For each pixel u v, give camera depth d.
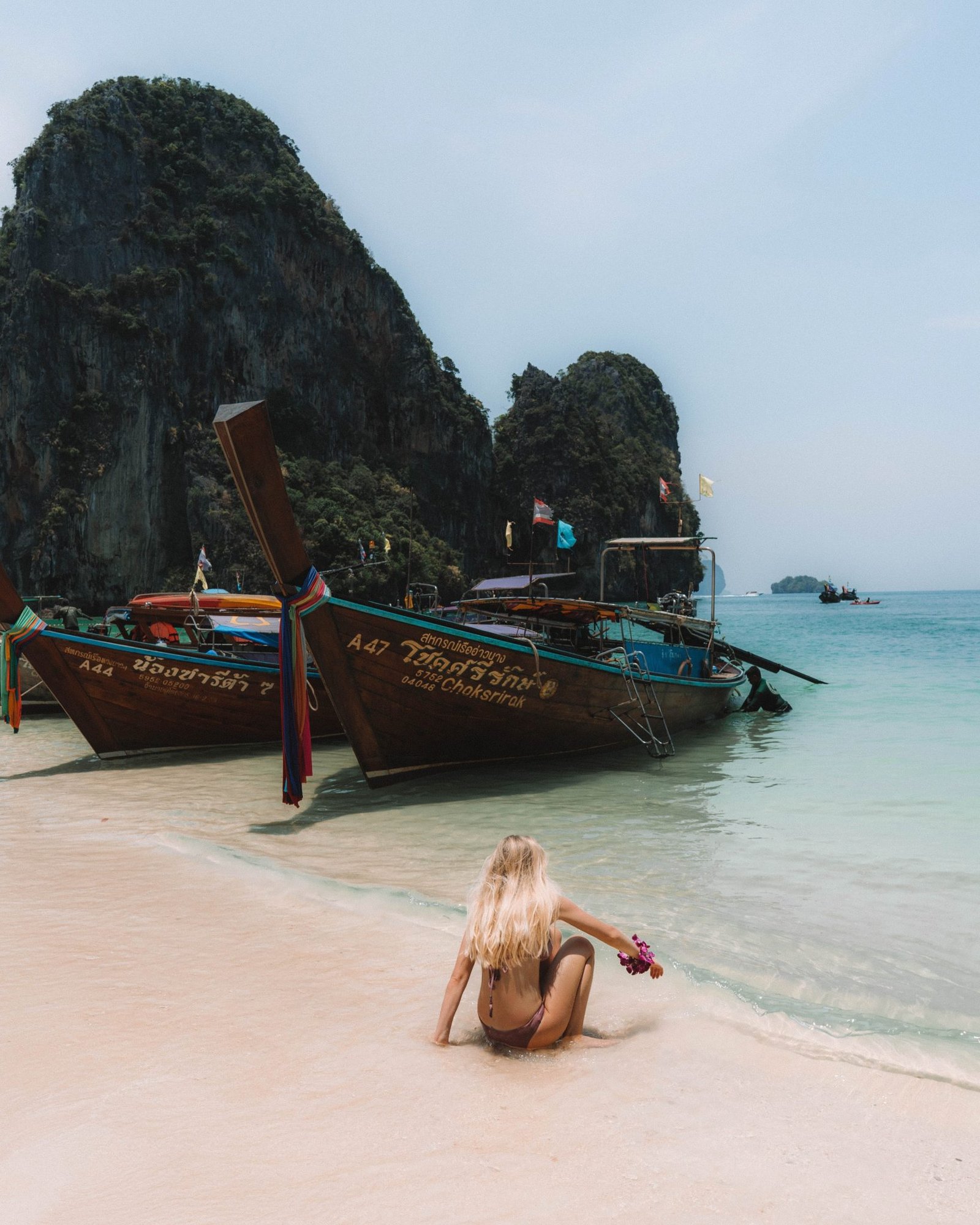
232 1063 3.26
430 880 6.26
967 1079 3.23
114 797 9.58
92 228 93.69
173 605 14.15
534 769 10.90
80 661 11.00
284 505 7.83
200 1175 2.50
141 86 105.06
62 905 5.45
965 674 21.81
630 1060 3.34
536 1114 2.91
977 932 5.17
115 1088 3.05
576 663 10.59
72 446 87.06
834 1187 2.50
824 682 19.98
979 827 7.64
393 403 115.38
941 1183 2.54
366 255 114.44
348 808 8.96
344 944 4.66
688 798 9.18
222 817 8.55
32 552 84.38
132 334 90.44
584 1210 2.35
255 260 102.56
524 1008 3.37
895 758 11.02
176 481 92.69
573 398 139.62
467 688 9.82
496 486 128.50
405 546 93.25
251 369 100.88
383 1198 2.39
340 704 9.18
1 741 14.39
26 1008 3.80
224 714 12.28
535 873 3.42
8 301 89.00
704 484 18.45
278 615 13.47
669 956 4.71
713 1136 2.78
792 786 9.58
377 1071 3.21
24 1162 2.56
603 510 124.94
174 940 4.75
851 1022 3.74
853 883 6.16
